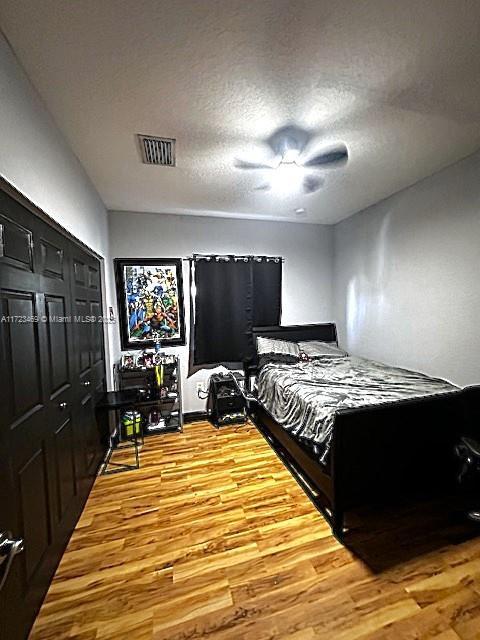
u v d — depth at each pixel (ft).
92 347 8.38
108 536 6.10
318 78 5.01
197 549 5.73
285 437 9.13
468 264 8.13
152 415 11.63
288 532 6.11
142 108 5.66
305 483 7.81
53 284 5.63
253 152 7.35
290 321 14.08
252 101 5.55
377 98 5.54
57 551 5.37
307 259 14.20
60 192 6.17
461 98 5.59
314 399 7.34
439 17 3.99
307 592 4.80
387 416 6.11
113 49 4.34
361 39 4.30
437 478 6.64
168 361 11.46
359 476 6.01
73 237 6.87
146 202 10.71
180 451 9.76
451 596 4.66
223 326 12.77
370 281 11.99
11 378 3.98
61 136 6.29
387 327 11.20
